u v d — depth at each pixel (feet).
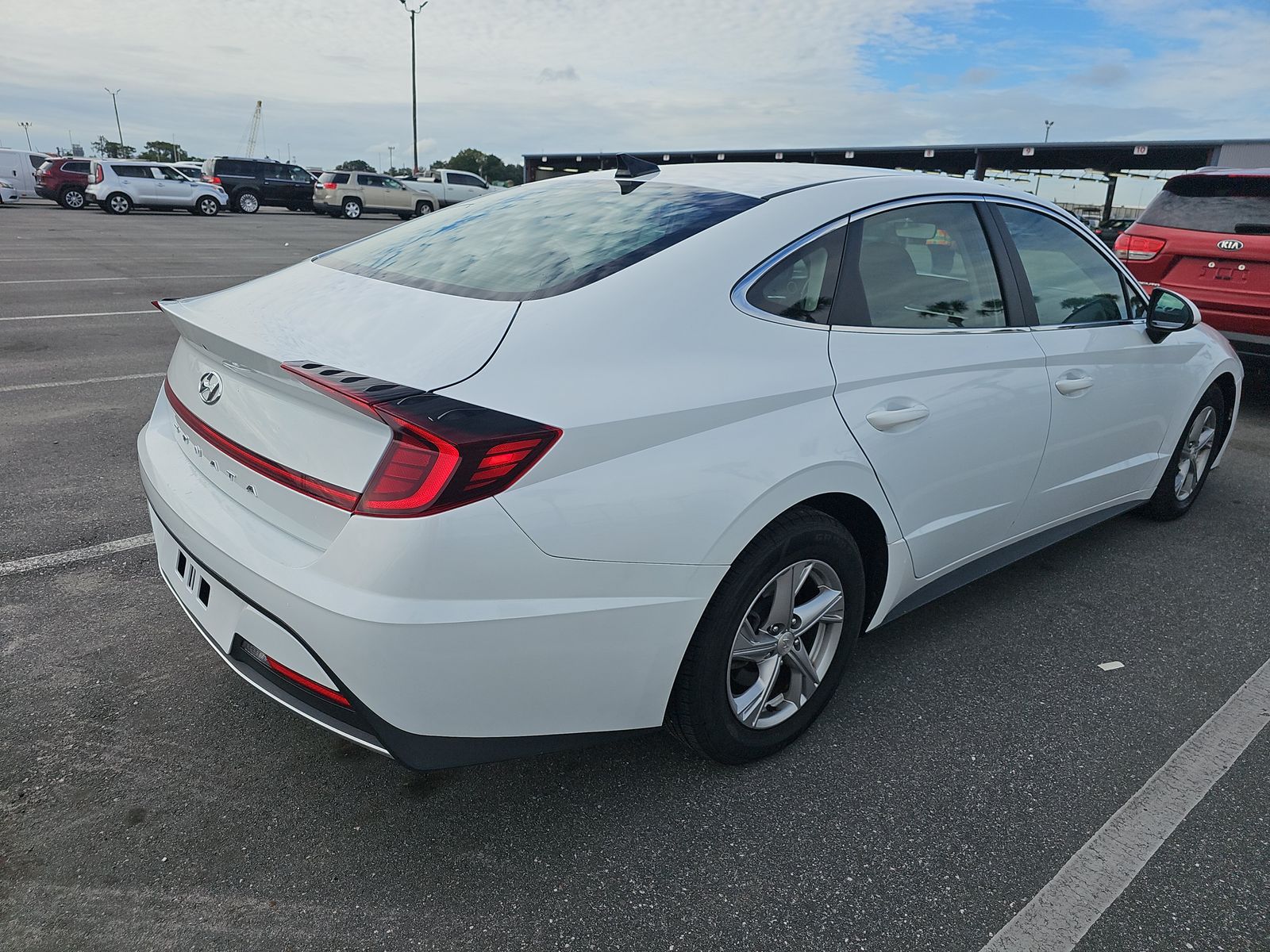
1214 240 20.34
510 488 5.88
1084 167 104.37
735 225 7.70
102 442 16.28
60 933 6.08
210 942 6.07
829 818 7.47
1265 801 7.82
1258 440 19.62
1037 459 10.23
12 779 7.54
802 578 7.79
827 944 6.22
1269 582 12.35
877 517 8.29
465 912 6.40
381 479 5.76
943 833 7.33
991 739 8.61
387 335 6.70
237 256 51.26
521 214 8.86
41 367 22.17
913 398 8.36
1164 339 12.24
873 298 8.35
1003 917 6.49
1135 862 7.06
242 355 6.47
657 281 7.09
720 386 6.94
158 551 8.20
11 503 13.28
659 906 6.51
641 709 6.98
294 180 104.68
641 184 8.89
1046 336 10.15
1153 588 12.06
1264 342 19.94
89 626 9.97
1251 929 6.45
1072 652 10.32
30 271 41.39
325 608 5.86
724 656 7.28
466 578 5.83
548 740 6.66
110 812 7.22
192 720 8.44
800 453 7.29
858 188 8.62
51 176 95.50
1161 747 8.57
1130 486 12.65
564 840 7.13
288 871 6.72
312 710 6.41
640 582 6.51
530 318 6.62
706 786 7.82
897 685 9.54
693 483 6.63
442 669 5.93
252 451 6.67
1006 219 10.09
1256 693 9.56
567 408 6.18
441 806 7.47
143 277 40.42
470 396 6.00
